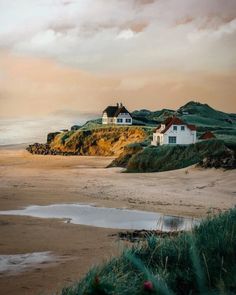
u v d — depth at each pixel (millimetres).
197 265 5367
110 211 30328
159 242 6508
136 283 5004
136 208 31656
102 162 85750
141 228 24125
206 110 199250
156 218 27594
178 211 30500
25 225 24688
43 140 188625
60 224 25172
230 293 4844
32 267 15609
